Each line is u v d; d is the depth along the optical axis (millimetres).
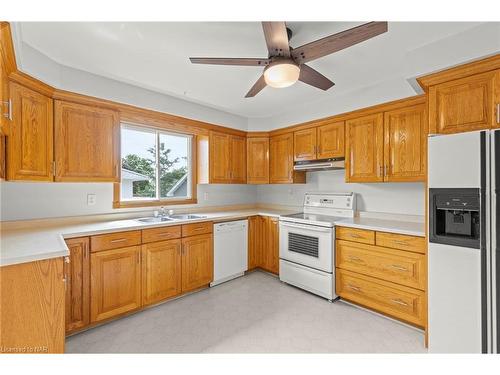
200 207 3639
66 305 1945
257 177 3840
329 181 3434
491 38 1550
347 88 2732
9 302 1300
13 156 1749
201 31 1671
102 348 1880
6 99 1504
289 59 1544
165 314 2389
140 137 3119
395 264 2236
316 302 2654
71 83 2188
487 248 1504
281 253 3186
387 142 2557
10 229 2084
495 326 1481
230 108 3426
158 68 2225
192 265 2814
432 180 1737
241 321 2270
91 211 2607
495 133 1485
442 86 1793
